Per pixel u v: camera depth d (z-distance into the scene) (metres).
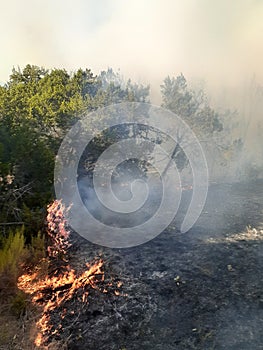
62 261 9.06
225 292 7.61
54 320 6.71
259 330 6.33
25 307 6.91
